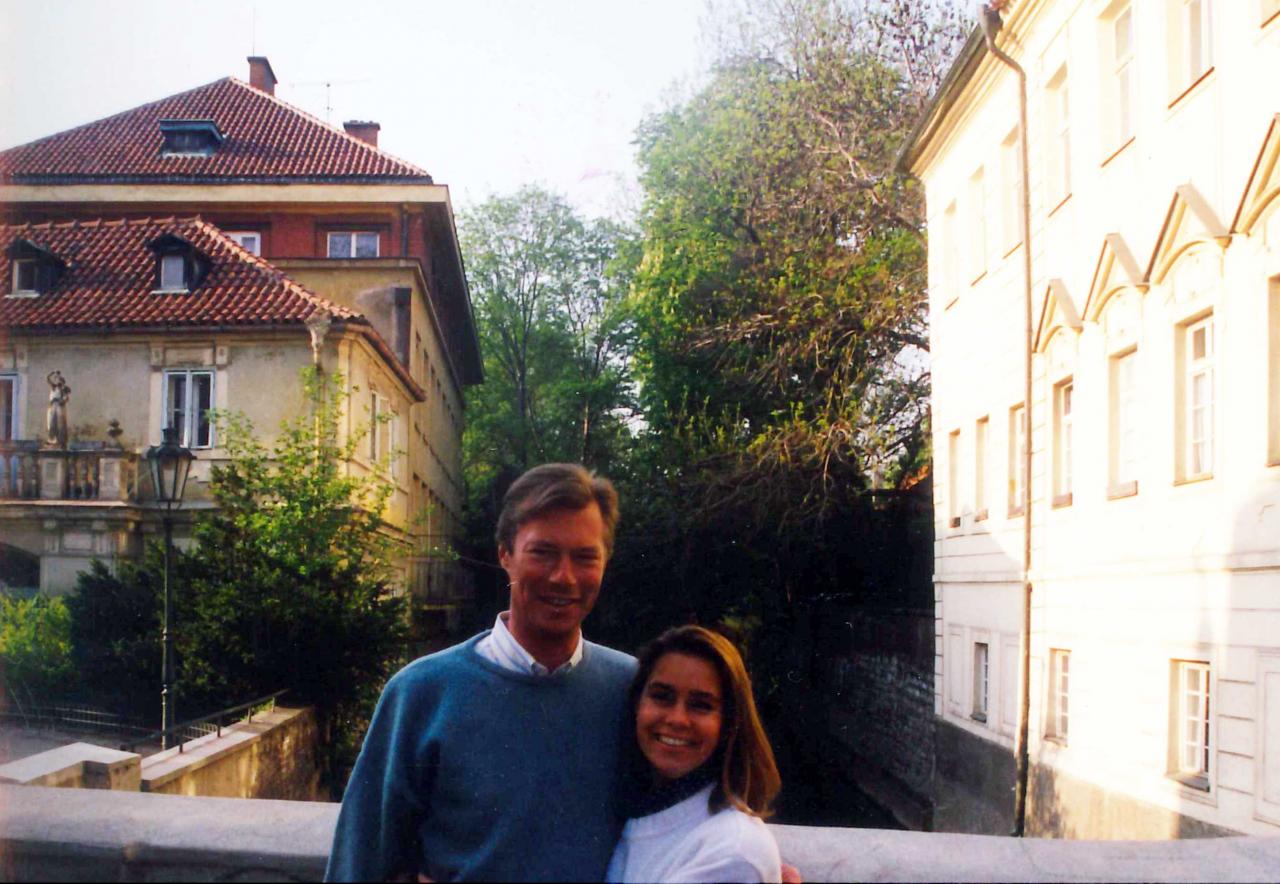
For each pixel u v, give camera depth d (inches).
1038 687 498.6
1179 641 365.7
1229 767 331.3
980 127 605.3
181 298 802.8
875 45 864.3
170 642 482.3
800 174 883.4
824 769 911.7
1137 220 408.5
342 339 773.3
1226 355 340.5
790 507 861.8
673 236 908.6
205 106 1234.0
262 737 435.5
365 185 1119.6
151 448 486.9
